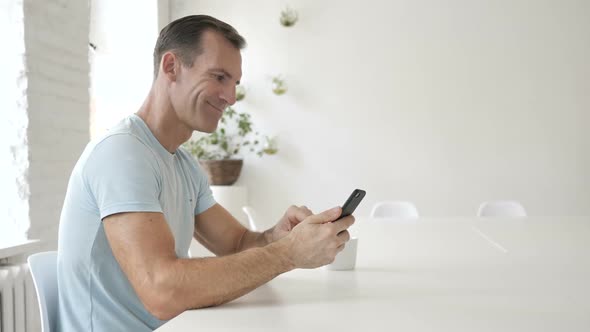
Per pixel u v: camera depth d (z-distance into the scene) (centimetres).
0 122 219
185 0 462
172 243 102
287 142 462
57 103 240
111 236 102
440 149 460
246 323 86
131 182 104
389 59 458
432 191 461
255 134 462
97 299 112
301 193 462
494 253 163
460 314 92
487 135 460
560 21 455
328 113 460
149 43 427
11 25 217
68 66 249
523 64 458
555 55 456
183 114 124
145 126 123
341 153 461
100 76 436
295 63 460
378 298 104
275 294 108
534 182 460
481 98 459
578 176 460
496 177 460
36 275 113
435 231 223
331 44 459
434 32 458
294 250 101
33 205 221
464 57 458
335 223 104
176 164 134
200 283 95
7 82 219
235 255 100
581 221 255
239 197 435
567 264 142
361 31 458
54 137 237
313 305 98
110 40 429
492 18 457
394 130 460
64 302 114
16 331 189
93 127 439
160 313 96
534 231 219
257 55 461
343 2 458
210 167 435
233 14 461
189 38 120
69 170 249
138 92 437
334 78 460
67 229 112
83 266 112
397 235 212
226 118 462
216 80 122
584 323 87
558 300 102
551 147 459
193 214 137
